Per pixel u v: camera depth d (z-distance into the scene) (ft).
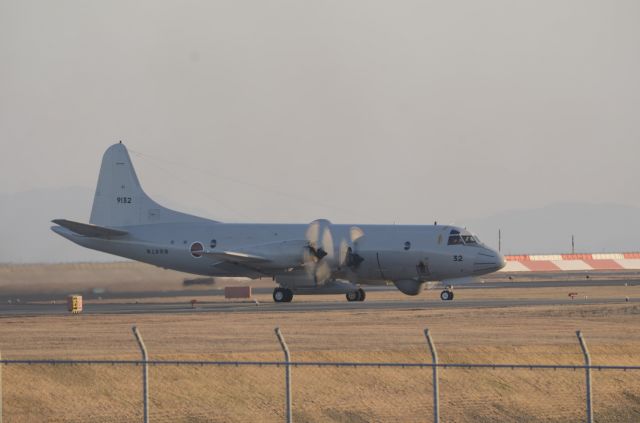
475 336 473.26
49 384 350.43
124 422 334.24
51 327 520.83
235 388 366.43
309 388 371.97
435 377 303.27
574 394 396.57
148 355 390.63
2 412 329.31
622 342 463.42
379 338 461.78
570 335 483.51
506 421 371.15
